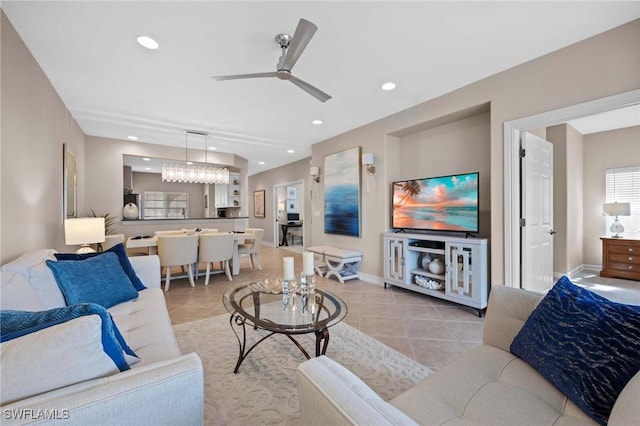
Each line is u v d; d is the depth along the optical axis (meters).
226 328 2.62
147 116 3.88
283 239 8.95
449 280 3.17
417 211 3.72
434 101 3.37
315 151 5.45
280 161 7.49
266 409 1.55
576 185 4.64
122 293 2.00
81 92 3.08
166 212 8.03
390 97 3.32
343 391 0.73
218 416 1.49
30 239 2.29
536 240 3.00
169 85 2.93
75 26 2.00
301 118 4.03
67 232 2.76
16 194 2.04
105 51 2.31
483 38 2.20
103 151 4.93
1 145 1.82
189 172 5.19
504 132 2.72
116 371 0.82
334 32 2.09
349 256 4.22
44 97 2.64
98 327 0.77
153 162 6.29
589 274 4.54
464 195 3.22
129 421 0.73
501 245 2.78
